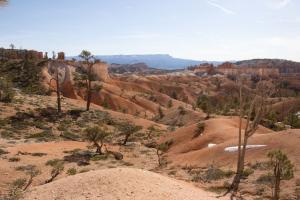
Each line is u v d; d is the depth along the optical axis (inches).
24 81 3887.8
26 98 2940.5
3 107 2459.4
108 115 2721.5
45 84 4072.3
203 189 904.3
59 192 617.3
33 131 2066.9
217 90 7632.9
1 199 689.0
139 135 2223.2
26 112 2439.7
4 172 1087.6
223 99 6072.8
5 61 4662.9
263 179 924.0
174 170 1234.0
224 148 1342.3
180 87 7283.5
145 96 5516.7
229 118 2134.6
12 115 2316.7
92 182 629.6
